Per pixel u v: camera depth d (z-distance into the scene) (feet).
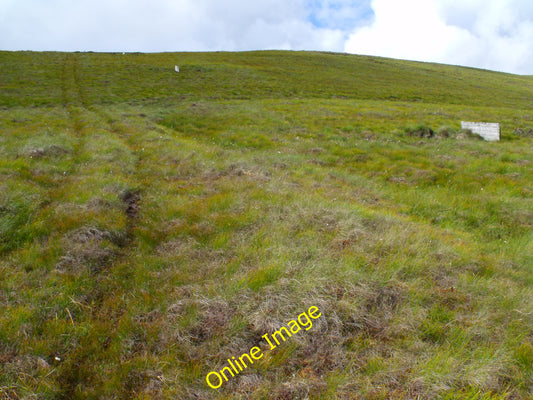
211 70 151.33
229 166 36.58
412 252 19.70
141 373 12.12
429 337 14.02
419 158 44.73
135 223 24.06
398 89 138.72
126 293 16.57
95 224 21.52
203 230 22.17
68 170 34.37
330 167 42.65
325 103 93.97
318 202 26.68
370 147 50.29
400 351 13.10
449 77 194.80
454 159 43.45
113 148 42.70
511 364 12.64
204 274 17.52
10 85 107.76
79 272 17.39
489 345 13.56
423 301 15.87
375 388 11.57
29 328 13.80
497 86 179.93
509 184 35.17
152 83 123.03
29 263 17.92
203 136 59.57
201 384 11.73
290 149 49.67
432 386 11.55
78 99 96.27
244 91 116.88
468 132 61.26
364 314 14.67
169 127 67.51
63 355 13.06
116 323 14.71
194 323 13.94
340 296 15.57
